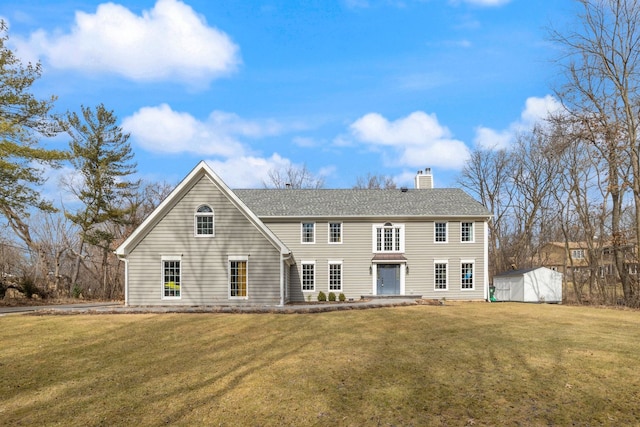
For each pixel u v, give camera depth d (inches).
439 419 288.7
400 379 370.6
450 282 1230.9
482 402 318.7
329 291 1223.5
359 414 296.5
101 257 1845.5
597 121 1181.7
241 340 537.0
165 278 908.0
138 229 896.3
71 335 572.4
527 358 442.0
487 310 896.3
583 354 460.1
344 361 429.1
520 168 1903.3
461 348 487.5
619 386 354.6
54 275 1492.4
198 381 370.0
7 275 1382.9
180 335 570.6
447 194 1359.5
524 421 286.2
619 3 1135.0
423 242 1238.3
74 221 1477.6
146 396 335.6
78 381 375.6
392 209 1264.8
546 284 1259.2
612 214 1289.4
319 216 1232.8
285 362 426.0
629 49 1149.1
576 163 1352.1
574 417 293.0
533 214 1843.0
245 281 912.3
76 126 1462.8
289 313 774.5
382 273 1235.9
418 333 582.6
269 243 919.0
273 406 310.5
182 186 911.0
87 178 1486.2
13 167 927.0
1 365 429.4
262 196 1362.0
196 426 279.7
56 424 285.6
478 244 1242.6
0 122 932.0
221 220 917.8
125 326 635.5
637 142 1164.5
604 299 1224.8
